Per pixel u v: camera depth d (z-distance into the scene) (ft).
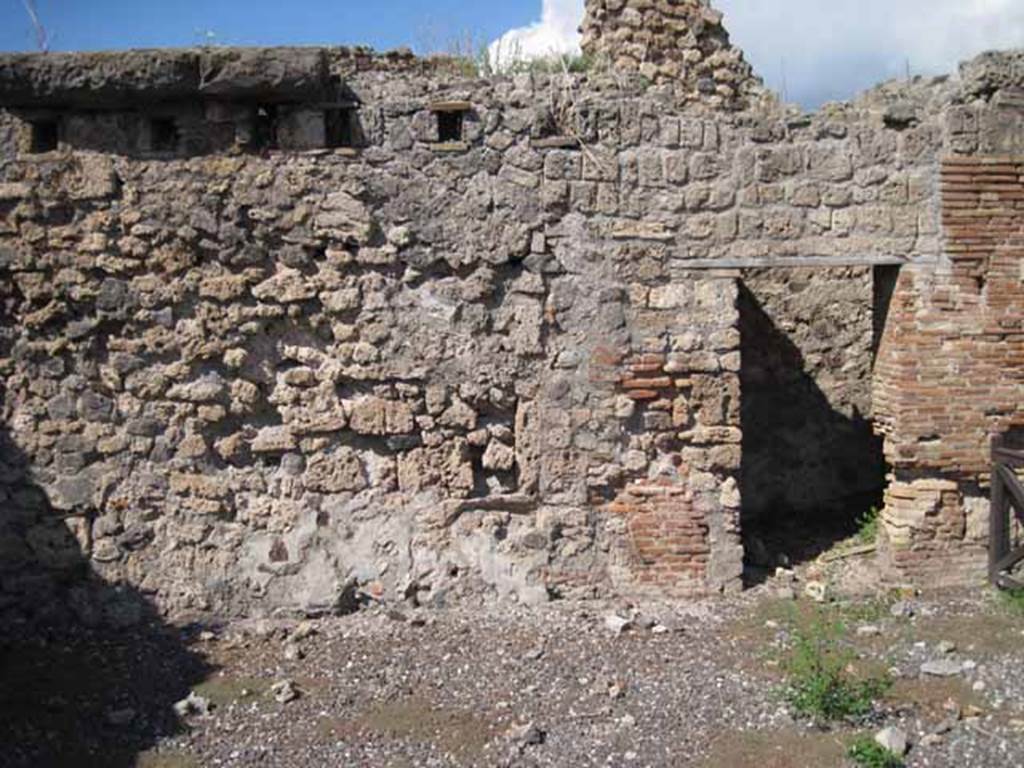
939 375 25.81
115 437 24.17
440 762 17.39
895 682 20.03
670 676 20.54
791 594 25.25
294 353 24.32
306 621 23.95
